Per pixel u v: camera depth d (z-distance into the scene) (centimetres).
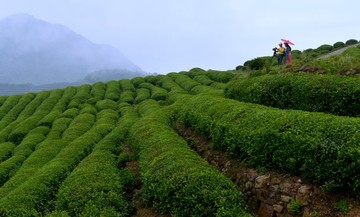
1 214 1756
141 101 5197
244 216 1184
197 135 2198
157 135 2256
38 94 6525
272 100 1941
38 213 1800
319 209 1073
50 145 3212
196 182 1376
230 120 1727
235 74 5866
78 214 1572
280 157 1272
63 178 2283
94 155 2441
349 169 1024
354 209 1000
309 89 1720
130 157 2405
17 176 2444
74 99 5703
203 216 1269
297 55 5884
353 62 1939
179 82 6134
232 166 1560
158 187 1538
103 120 4016
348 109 1522
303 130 1246
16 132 4041
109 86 6656
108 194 1705
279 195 1222
